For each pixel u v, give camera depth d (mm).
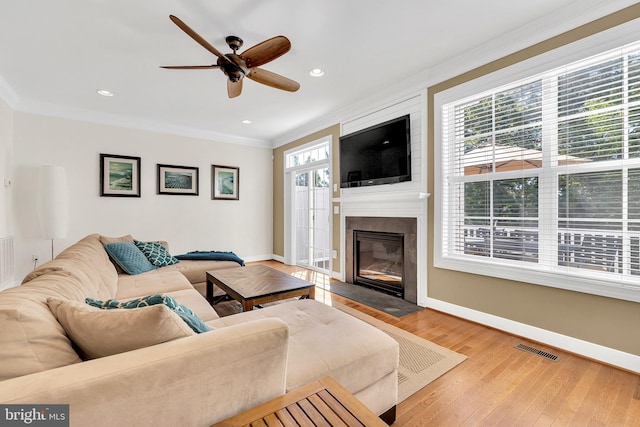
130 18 2141
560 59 2154
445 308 2928
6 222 3473
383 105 3520
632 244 1921
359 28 2291
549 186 2283
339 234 4316
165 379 803
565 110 2195
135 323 874
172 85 3268
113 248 2922
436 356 2088
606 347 1982
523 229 2432
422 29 2314
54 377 715
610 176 2006
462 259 2773
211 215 5277
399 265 3443
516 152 2469
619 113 1962
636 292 1852
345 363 1293
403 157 3211
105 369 760
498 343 2287
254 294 2279
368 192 3773
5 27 2225
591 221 2080
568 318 2152
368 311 2986
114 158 4340
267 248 6004
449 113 2926
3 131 3359
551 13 2139
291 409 916
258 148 5852
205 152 5215
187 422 843
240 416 887
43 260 3852
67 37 2369
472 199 2773
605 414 1521
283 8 2053
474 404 1602
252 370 964
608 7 1944
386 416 1456
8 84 3244
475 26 2285
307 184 5277
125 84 3246
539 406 1585
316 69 2939
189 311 1287
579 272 2129
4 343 767
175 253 4887
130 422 756
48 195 3574
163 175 4762
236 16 2131
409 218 3260
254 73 2391
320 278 4445
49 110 3871
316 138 4730
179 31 2299
